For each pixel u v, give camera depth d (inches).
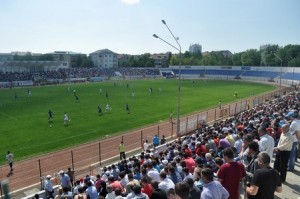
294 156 465.1
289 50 5979.3
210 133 813.2
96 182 593.6
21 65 5344.5
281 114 867.4
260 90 3432.6
